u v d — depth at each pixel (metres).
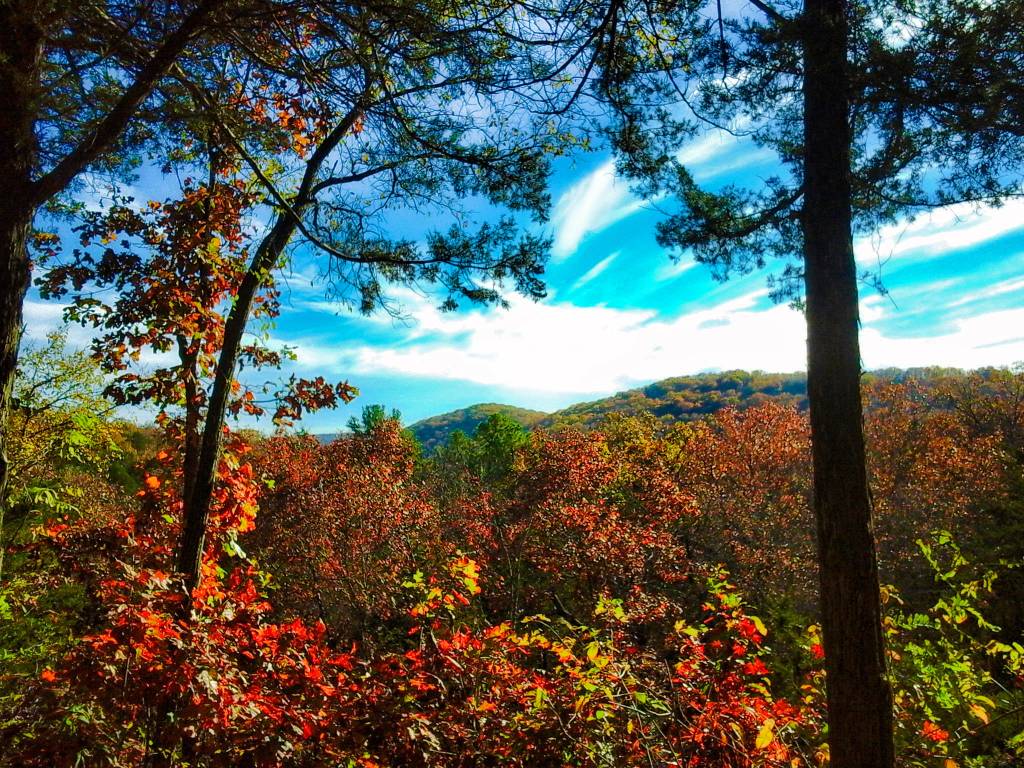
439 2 4.10
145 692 3.27
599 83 5.11
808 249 4.12
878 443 23.33
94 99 3.98
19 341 3.70
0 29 3.41
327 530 17.02
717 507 19.88
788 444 21.31
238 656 4.16
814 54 3.92
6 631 7.10
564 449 18.25
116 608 3.54
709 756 3.44
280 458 18.50
